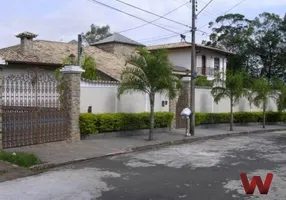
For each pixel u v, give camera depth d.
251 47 52.44
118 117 15.98
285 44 52.09
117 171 9.39
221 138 18.16
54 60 25.20
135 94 17.80
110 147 13.12
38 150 11.84
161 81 15.06
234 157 11.95
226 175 9.06
